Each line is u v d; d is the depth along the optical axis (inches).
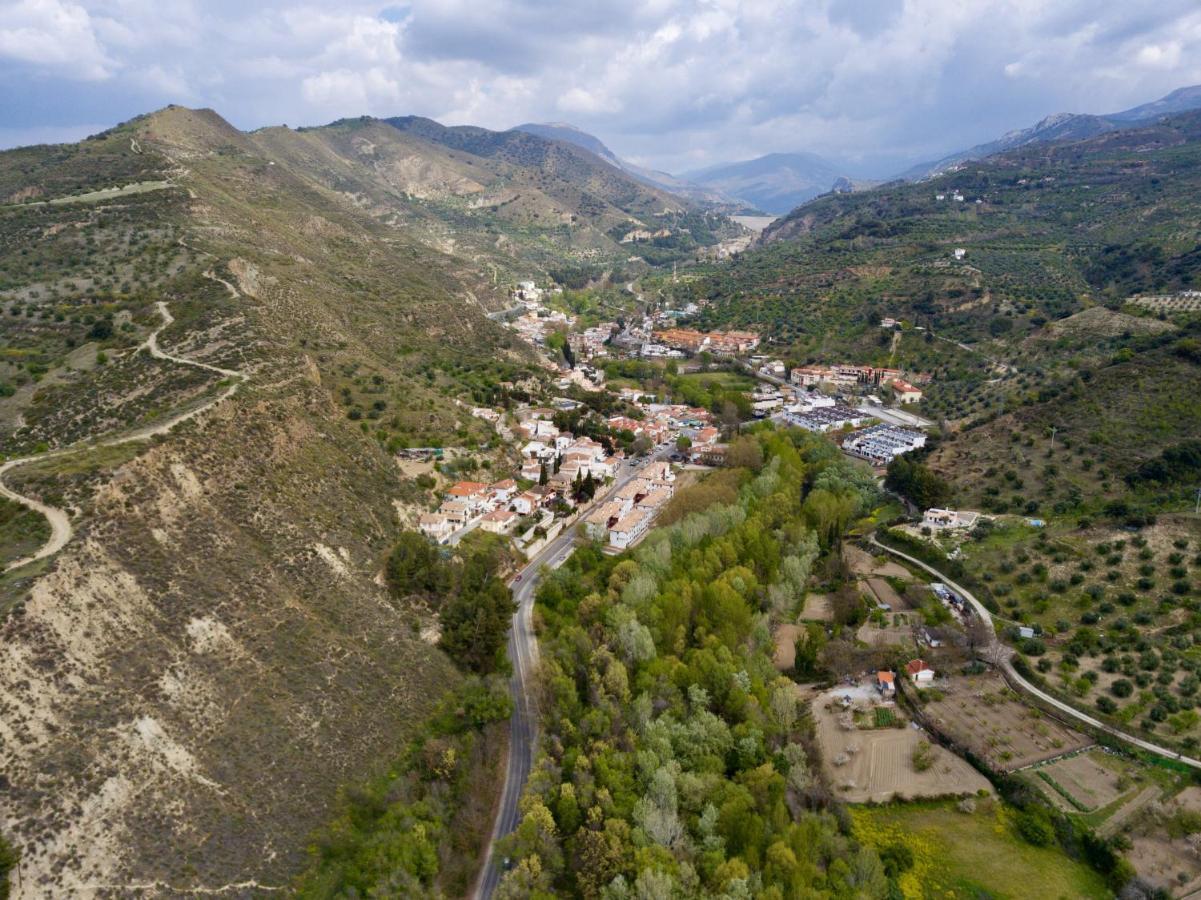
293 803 3144.7
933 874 3408.0
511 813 3531.0
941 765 4055.1
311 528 4439.0
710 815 3245.6
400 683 4003.4
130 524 3563.0
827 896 2913.4
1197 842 3415.4
